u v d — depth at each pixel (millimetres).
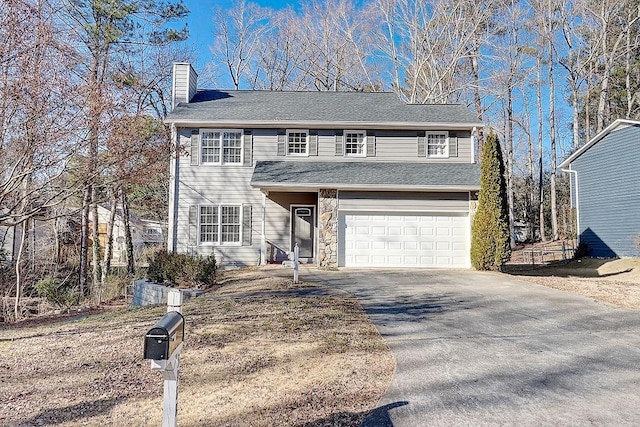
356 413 3838
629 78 29156
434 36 27547
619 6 26625
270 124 16625
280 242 16734
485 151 14875
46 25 7609
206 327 6645
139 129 9438
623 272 15406
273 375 4773
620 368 5133
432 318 7676
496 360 5391
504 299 9484
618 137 18281
